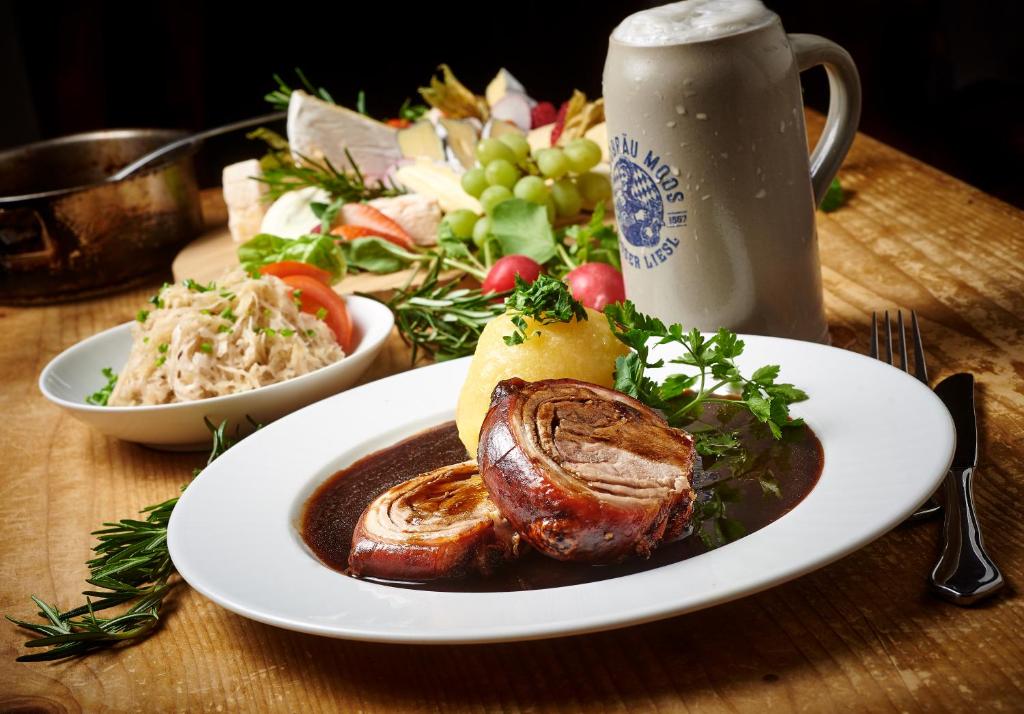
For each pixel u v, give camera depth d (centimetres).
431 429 104
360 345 131
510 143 180
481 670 73
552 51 367
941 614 70
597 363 94
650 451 78
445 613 68
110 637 81
